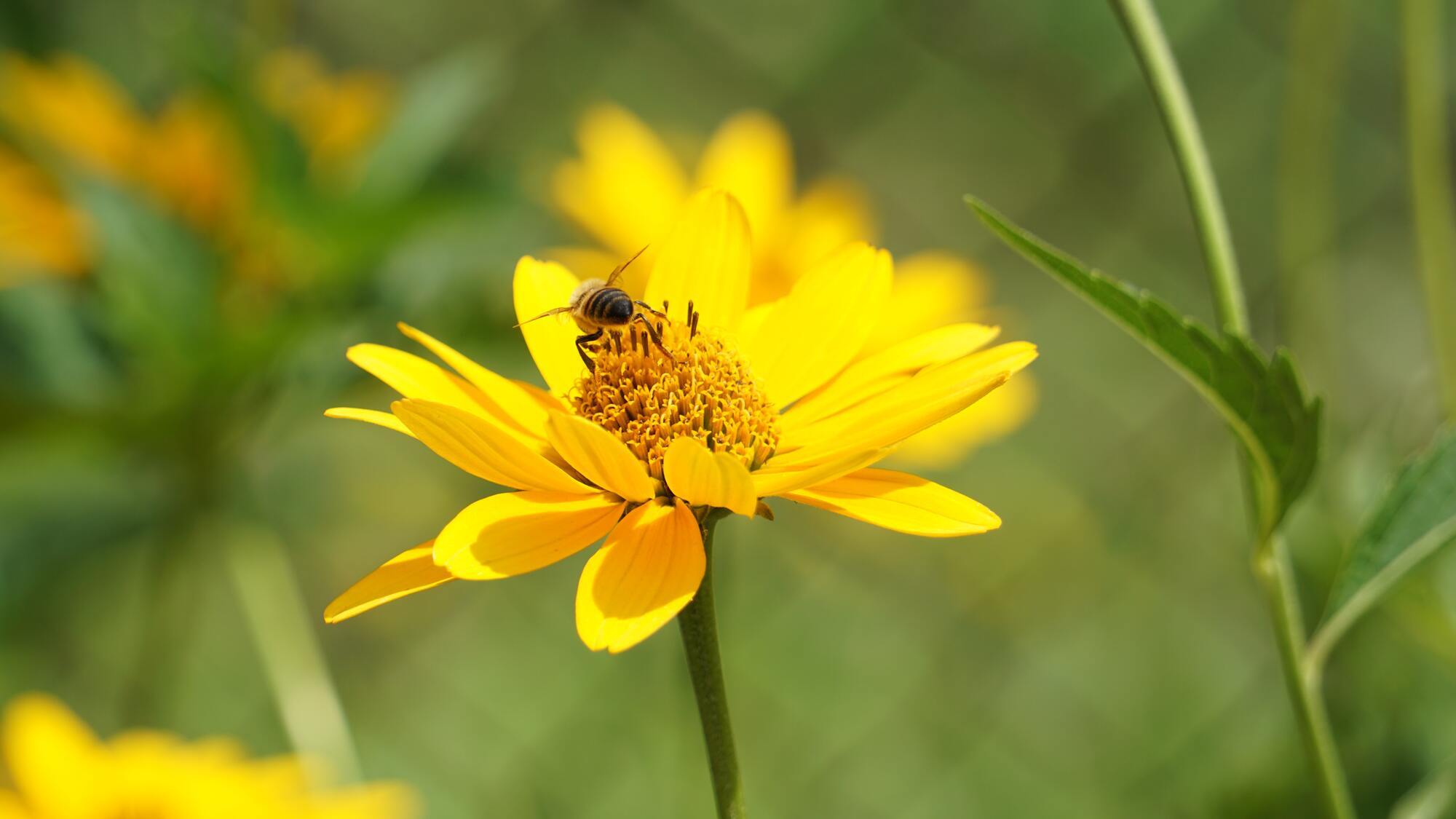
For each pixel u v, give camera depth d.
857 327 0.47
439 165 0.58
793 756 0.71
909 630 0.77
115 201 0.55
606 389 0.47
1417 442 0.52
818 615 0.75
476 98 0.58
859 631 0.75
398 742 0.76
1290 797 0.56
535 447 0.46
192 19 0.57
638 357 0.47
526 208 0.60
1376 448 0.52
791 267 0.62
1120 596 0.78
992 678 0.77
